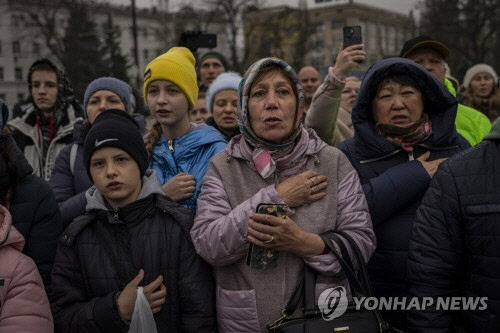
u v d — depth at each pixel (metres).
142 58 58.06
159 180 2.61
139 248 2.08
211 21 39.78
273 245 1.94
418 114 2.41
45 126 4.20
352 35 2.96
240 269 2.02
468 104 6.31
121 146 2.12
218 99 3.86
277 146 2.07
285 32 41.31
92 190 2.29
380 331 1.91
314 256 1.97
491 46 34.44
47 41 33.12
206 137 2.66
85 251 2.10
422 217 2.05
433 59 3.10
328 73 3.03
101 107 3.30
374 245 2.12
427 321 1.99
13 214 2.17
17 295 1.90
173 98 2.65
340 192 2.11
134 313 1.94
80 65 30.19
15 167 2.18
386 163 2.44
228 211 2.07
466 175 1.94
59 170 3.16
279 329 1.89
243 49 41.62
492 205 1.85
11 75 48.31
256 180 2.11
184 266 2.10
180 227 2.14
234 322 2.00
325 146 2.19
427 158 2.40
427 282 2.01
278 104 2.05
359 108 2.45
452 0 33.28
